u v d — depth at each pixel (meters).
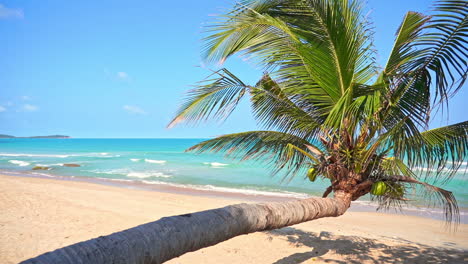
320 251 6.80
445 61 3.78
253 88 4.66
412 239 9.28
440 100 3.74
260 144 5.21
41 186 16.09
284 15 4.13
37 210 9.75
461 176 25.97
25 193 12.91
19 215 8.95
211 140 5.02
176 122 4.61
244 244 7.05
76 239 6.99
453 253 7.20
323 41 3.98
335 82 4.34
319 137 4.93
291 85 4.70
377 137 4.11
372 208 15.05
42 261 1.49
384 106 4.24
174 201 13.87
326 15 3.76
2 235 6.96
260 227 2.95
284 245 7.12
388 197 4.97
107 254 1.73
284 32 4.13
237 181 23.98
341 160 4.37
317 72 4.25
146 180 23.91
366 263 6.12
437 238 9.62
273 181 23.86
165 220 2.23
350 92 3.41
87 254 1.65
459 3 3.23
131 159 44.31
